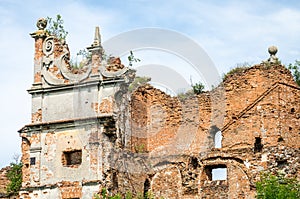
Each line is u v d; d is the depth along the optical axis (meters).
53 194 34.53
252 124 37.09
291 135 36.94
